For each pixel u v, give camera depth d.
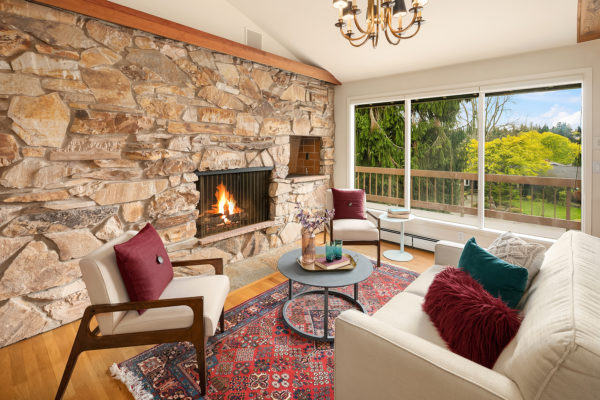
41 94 2.18
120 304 1.61
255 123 3.64
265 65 3.71
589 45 2.96
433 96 3.99
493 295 1.58
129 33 2.58
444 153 4.02
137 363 1.95
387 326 1.24
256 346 2.12
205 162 3.17
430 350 1.10
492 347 1.23
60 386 1.61
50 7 2.18
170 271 2.07
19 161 2.12
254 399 1.67
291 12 3.37
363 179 4.83
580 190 3.19
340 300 2.74
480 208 3.76
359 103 4.64
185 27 2.86
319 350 2.08
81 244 2.42
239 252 3.69
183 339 1.67
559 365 0.85
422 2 1.68
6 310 2.12
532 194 3.48
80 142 2.37
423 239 4.15
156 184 2.84
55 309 2.34
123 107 2.58
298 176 4.52
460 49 3.41
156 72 2.76
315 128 4.54
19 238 2.15
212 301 1.84
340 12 1.85
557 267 1.42
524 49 3.22
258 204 3.94
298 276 2.25
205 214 3.34
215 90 3.20
